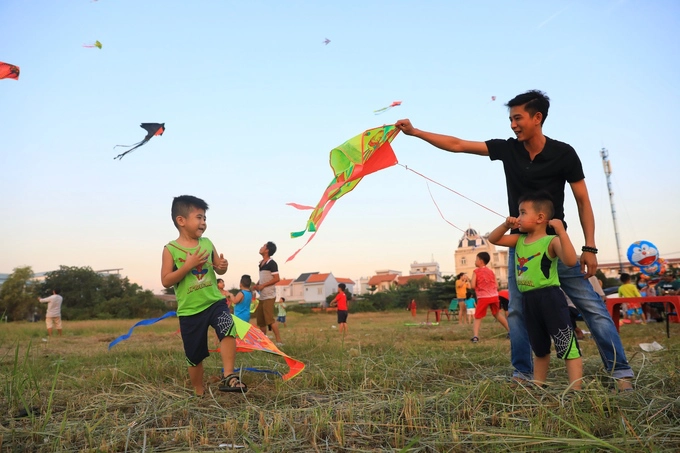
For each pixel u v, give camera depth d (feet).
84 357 22.33
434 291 158.81
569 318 11.70
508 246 12.99
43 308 125.39
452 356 17.42
